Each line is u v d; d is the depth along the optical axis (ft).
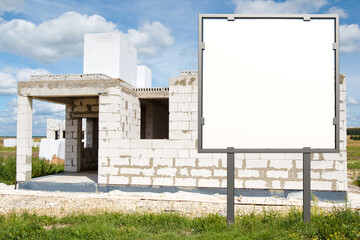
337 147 21.17
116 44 53.83
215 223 24.06
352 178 59.06
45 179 48.67
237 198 38.83
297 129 21.40
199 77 21.70
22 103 47.37
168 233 22.39
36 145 161.89
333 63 21.31
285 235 21.25
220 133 21.62
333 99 21.35
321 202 37.68
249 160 40.34
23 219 27.09
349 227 22.15
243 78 21.61
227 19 21.66
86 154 65.46
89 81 44.96
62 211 32.91
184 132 42.45
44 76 47.67
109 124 44.09
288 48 21.50
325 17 21.34
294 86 21.45
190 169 42.01
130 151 43.34
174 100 42.93
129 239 21.48
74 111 59.62
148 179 42.83
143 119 77.97
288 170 39.68
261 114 21.50
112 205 35.70
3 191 43.73
